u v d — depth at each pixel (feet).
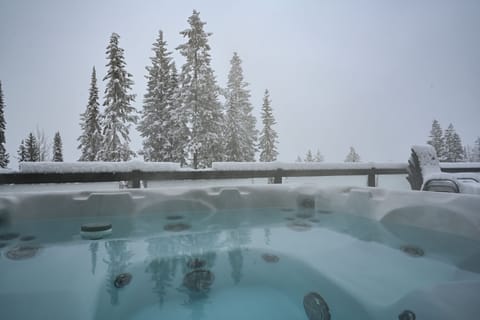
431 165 13.29
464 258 6.07
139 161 11.68
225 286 5.40
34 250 6.42
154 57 41.88
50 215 7.78
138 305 4.72
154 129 38.47
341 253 6.59
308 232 8.37
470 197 6.22
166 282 5.45
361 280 5.08
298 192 11.15
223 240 7.64
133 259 6.21
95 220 8.29
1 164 50.24
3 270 5.27
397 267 5.69
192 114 35.29
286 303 4.87
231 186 10.43
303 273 5.91
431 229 6.97
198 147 34.24
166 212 9.22
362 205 9.12
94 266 5.65
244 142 45.37
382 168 15.97
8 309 3.92
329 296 5.04
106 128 37.04
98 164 10.95
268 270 6.05
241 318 4.36
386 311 4.12
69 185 11.70
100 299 4.51
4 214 7.18
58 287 4.66
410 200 7.68
